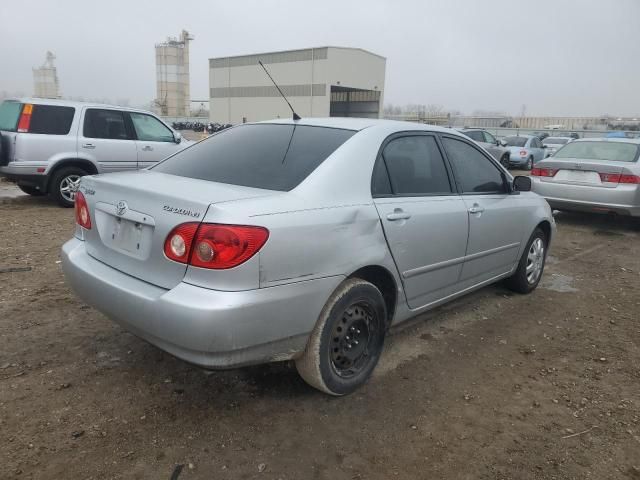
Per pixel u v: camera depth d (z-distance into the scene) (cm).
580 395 342
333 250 290
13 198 998
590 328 456
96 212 317
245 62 6156
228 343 252
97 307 303
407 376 358
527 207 498
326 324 296
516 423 307
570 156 935
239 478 252
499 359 390
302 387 335
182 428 288
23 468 250
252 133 379
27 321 413
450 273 402
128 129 963
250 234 252
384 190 339
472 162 442
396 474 260
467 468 266
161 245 268
